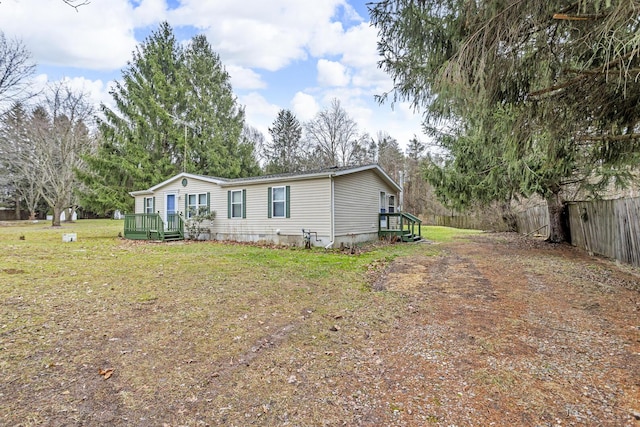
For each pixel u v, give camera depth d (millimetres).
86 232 17547
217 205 13844
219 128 25484
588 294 4758
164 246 11398
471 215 21297
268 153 36438
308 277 6164
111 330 3539
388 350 3059
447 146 12258
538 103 4434
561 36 3762
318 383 2498
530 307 4258
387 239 13805
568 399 2234
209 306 4371
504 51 3930
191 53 26500
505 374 2582
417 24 4285
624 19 3021
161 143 20031
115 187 18125
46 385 2461
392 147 37750
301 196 11594
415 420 2045
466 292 5090
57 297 4734
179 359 2891
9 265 7105
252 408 2193
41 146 21766
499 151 6953
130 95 19438
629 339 3176
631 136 4578
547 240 11688
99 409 2186
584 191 11492
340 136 32062
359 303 4539
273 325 3705
